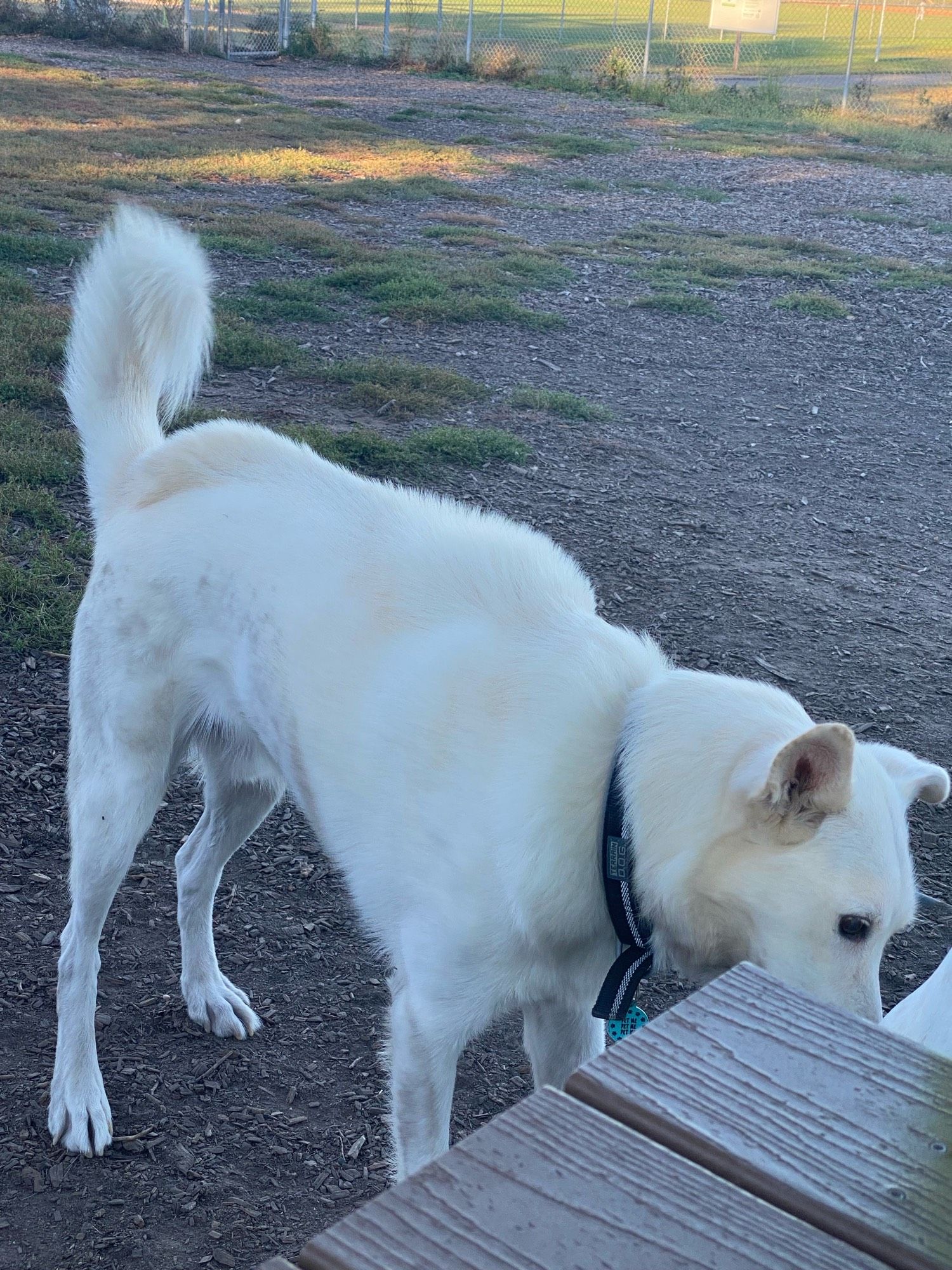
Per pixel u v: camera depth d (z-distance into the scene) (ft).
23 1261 5.06
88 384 6.56
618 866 4.71
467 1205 2.37
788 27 81.71
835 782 4.36
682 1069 2.79
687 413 15.70
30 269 17.16
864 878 4.38
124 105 34.58
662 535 11.91
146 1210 5.32
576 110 44.55
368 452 12.32
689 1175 2.46
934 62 68.49
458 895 4.79
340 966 6.76
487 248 22.82
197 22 53.11
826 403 16.79
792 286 22.94
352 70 50.96
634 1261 2.27
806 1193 2.47
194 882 6.28
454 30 64.39
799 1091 2.72
